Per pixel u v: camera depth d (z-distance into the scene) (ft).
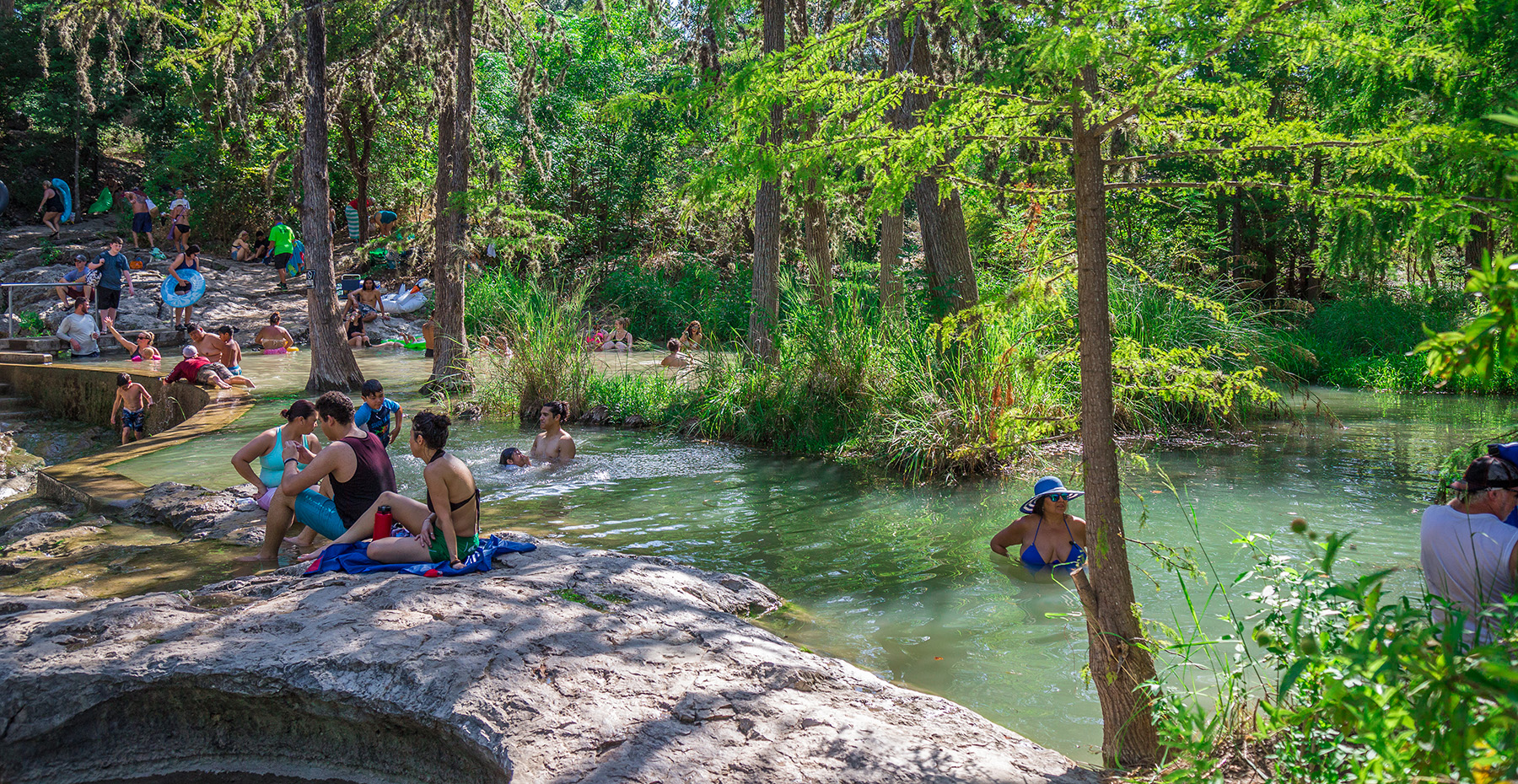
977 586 19.90
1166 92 10.74
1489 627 8.10
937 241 36.01
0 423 48.16
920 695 13.48
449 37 48.06
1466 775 5.68
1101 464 11.03
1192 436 36.37
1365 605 6.48
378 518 19.03
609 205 91.86
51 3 56.85
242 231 92.32
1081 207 10.95
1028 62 10.57
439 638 14.03
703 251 88.94
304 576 18.12
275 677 13.15
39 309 68.03
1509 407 44.42
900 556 22.13
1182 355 13.66
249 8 50.83
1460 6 10.19
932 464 30.91
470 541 18.45
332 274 49.52
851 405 35.60
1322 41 10.50
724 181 13.12
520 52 87.61
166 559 20.89
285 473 20.98
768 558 21.98
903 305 37.88
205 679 13.29
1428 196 9.00
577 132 92.22
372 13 73.26
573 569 18.10
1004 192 13.16
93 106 49.42
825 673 14.03
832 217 45.03
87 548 21.84
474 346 60.29
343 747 13.20
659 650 14.20
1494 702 6.53
